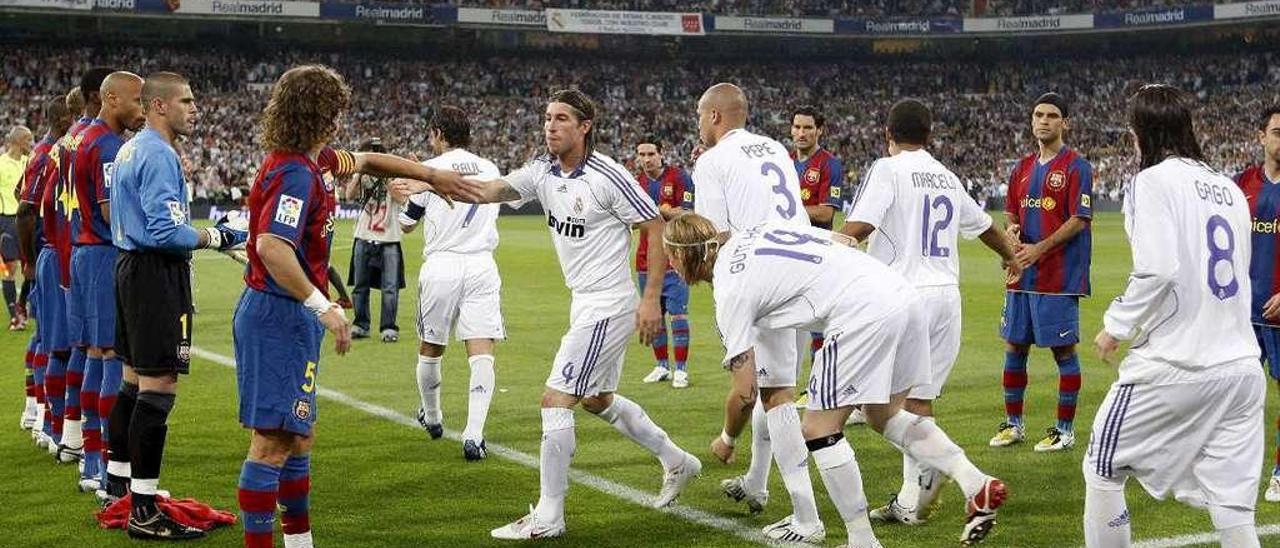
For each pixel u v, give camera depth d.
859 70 57.38
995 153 52.50
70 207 5.94
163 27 48.38
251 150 42.84
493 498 5.97
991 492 4.61
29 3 41.56
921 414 5.82
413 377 9.61
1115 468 4.14
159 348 5.20
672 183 10.84
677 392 9.05
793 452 5.16
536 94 52.78
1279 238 6.18
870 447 7.02
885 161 5.81
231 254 5.43
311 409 4.59
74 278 5.91
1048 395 8.78
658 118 52.53
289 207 4.33
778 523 5.26
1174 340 3.99
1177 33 55.34
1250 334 4.11
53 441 6.75
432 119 7.18
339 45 51.47
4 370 9.81
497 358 10.72
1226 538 4.05
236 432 7.44
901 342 4.82
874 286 4.71
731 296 4.68
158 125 5.22
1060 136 7.18
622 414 5.62
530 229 32.47
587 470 6.48
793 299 4.73
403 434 7.48
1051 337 6.92
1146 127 4.14
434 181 5.25
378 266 11.77
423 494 6.04
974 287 17.27
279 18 45.91
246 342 4.48
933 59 57.94
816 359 4.79
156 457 5.26
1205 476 4.09
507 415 8.09
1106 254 23.27
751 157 5.80
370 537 5.30
